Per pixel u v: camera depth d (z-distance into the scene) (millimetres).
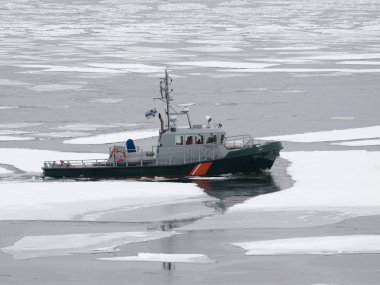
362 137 138250
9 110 175125
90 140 138750
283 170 107312
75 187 97688
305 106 177000
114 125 155375
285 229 80750
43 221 84375
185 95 195875
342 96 191750
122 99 190625
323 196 92812
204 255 73625
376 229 80312
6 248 76125
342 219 83812
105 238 78688
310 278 68312
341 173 105562
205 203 90375
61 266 71500
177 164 101938
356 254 73500
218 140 103375
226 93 198750
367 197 92312
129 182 100125
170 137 102562
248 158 102750
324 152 120688
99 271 70188
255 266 71000
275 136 141375
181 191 95312
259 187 97688
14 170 110750
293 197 92375
